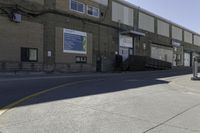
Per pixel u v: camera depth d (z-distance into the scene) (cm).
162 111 858
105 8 3975
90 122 693
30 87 1326
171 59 6181
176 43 6391
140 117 766
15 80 1675
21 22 2706
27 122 672
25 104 880
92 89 1323
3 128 621
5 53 2547
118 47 4259
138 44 4766
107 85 1541
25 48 2744
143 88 1442
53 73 2905
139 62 4088
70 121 695
